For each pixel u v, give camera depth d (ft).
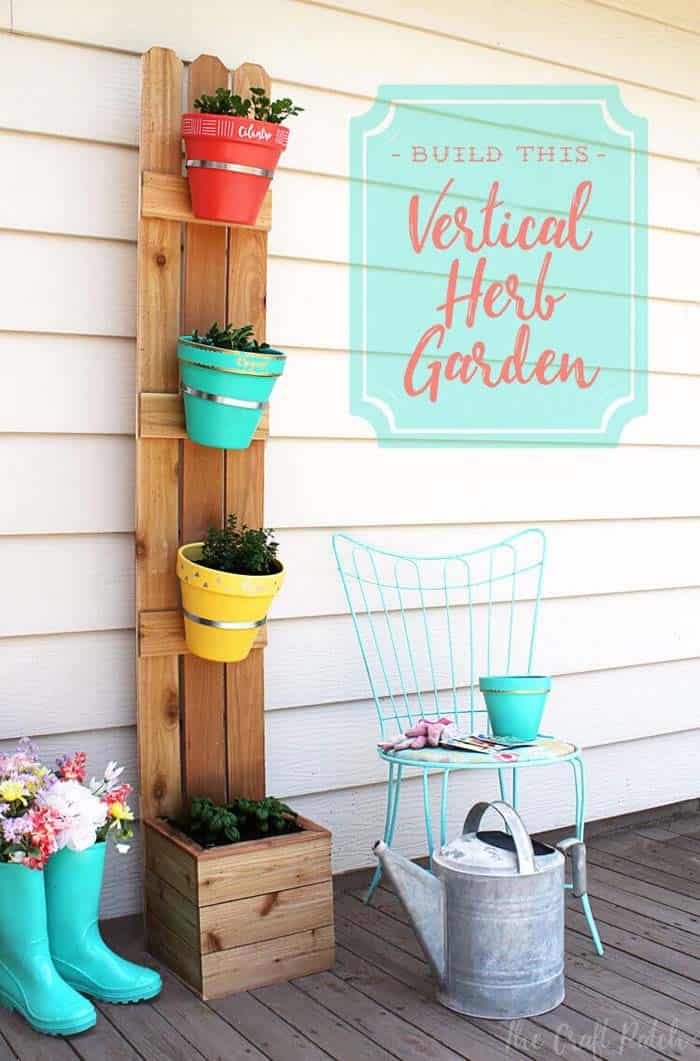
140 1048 7.64
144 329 9.07
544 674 12.00
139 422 9.05
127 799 9.59
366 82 10.61
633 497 12.57
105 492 9.42
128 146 9.38
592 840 12.30
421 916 8.18
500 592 11.66
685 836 12.41
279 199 10.20
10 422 9.03
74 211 9.20
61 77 9.11
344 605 10.75
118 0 9.29
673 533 12.95
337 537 10.66
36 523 9.16
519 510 11.75
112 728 9.54
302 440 10.46
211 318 9.37
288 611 10.44
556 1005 8.27
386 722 11.05
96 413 9.35
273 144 8.83
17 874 7.89
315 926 8.80
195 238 9.28
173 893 8.69
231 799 9.59
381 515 10.92
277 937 8.63
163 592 9.25
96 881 8.39
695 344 12.97
